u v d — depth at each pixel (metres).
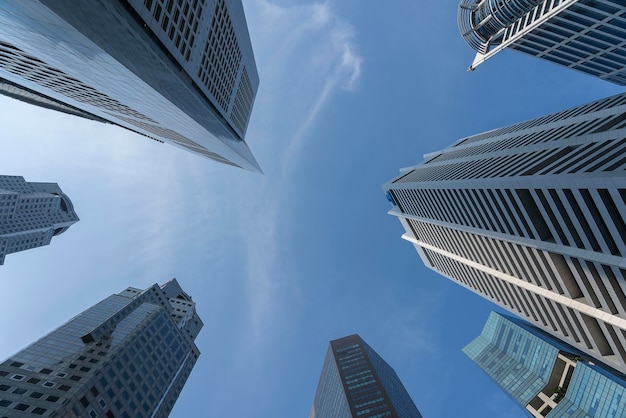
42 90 73.56
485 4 103.69
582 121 66.88
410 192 106.00
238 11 75.50
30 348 78.56
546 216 55.19
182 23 42.25
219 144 88.69
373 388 132.88
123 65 35.22
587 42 81.56
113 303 106.62
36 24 27.78
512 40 93.81
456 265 105.94
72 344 83.31
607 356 57.50
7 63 53.44
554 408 100.50
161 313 107.44
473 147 107.00
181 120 64.19
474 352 156.38
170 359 99.94
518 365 129.00
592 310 54.16
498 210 67.06
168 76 43.66
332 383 157.25
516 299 79.44
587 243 49.41
